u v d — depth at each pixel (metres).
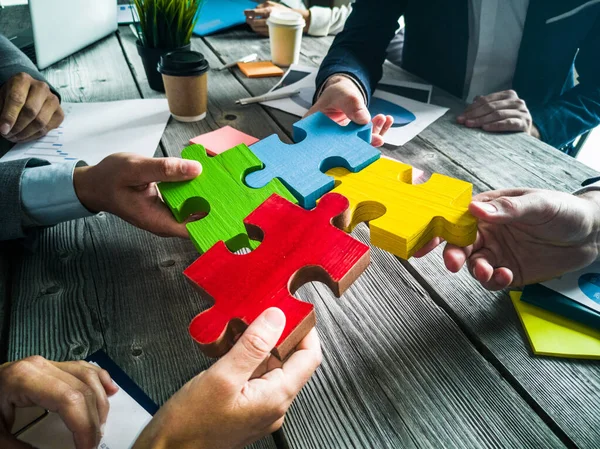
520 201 0.61
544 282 0.70
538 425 0.53
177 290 0.69
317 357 0.53
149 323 0.64
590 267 0.72
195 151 0.72
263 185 0.66
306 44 1.67
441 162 1.01
